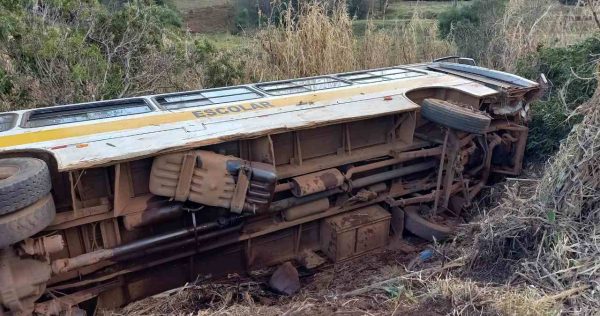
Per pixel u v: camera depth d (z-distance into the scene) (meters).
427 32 9.96
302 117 4.50
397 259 4.92
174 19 13.38
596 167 3.95
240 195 3.97
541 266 3.63
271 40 8.70
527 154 6.39
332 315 3.29
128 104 4.73
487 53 9.62
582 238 3.72
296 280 4.41
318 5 8.89
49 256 3.54
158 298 4.16
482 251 4.07
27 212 3.10
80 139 3.77
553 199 4.09
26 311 3.37
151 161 4.07
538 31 9.35
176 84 7.99
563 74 7.24
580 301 3.20
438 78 5.92
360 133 5.24
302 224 4.95
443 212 5.52
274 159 4.43
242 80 8.38
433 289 3.46
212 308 3.99
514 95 5.54
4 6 7.57
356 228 4.89
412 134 5.29
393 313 3.24
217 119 4.34
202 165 3.92
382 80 5.77
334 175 4.72
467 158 5.41
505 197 5.24
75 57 7.40
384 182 5.32
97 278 3.92
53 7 8.13
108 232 3.96
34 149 3.56
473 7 12.64
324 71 8.30
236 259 4.71
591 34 7.98
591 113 4.32
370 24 9.57
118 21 8.41
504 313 3.09
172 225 4.29
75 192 3.84
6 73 6.73
